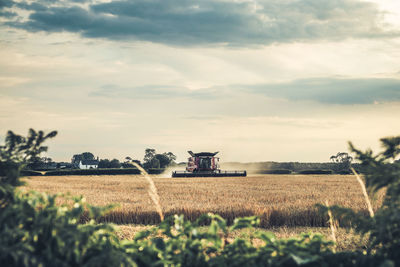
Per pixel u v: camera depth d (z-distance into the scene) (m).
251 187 27.91
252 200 17.67
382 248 3.73
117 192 23.84
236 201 17.20
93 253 3.53
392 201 3.66
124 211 13.52
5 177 3.81
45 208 3.59
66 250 3.23
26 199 3.62
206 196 20.08
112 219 13.41
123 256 3.41
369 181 3.88
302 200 17.50
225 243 4.30
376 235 3.91
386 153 3.98
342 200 17.44
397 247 3.59
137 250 4.02
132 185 31.55
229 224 13.41
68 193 3.82
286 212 13.11
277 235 10.95
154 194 4.79
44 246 3.37
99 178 47.38
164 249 3.94
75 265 3.34
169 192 23.06
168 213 13.60
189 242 3.87
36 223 3.32
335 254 3.87
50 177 51.31
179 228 4.10
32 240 3.33
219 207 14.29
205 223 13.12
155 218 13.56
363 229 4.05
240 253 3.93
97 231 3.78
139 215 13.53
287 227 12.66
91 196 20.27
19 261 3.10
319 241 4.04
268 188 27.00
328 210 4.20
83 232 3.42
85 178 47.69
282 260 3.61
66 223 3.46
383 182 3.76
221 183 33.28
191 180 38.81
